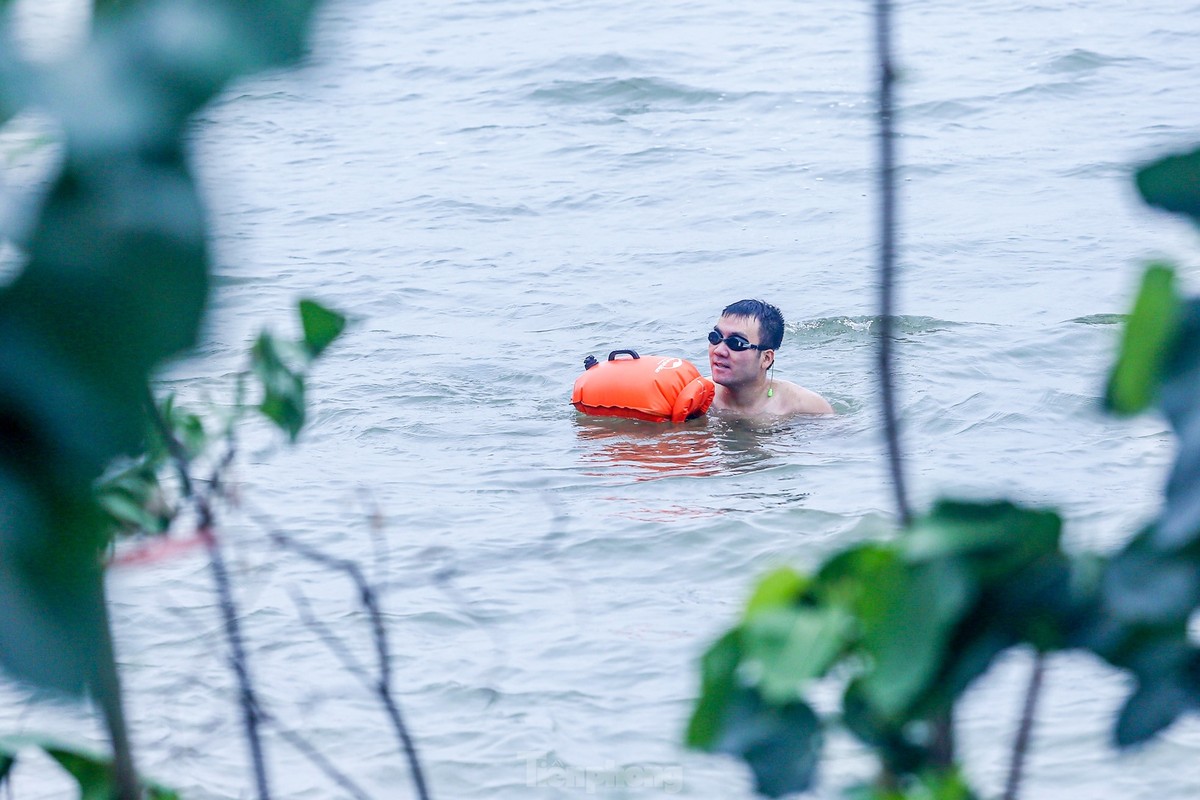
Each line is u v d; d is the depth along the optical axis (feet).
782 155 201.36
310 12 6.40
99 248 6.31
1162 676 10.25
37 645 6.55
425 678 58.49
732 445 93.20
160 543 16.35
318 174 203.00
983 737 50.72
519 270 150.30
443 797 49.62
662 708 55.26
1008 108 219.61
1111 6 294.87
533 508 80.07
